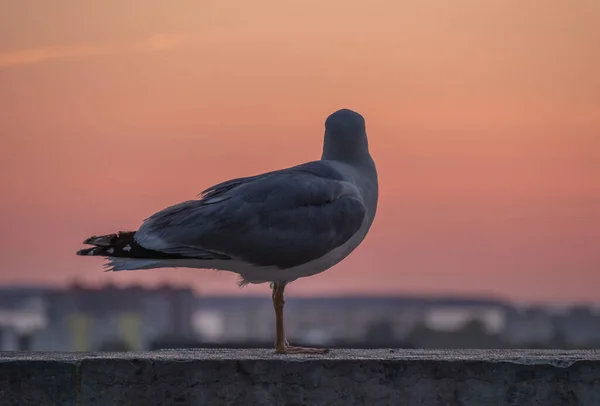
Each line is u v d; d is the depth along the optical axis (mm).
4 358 8438
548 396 8062
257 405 8086
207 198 9977
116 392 8164
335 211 9992
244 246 9672
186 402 8125
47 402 8195
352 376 8070
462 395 8055
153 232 9711
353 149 10586
